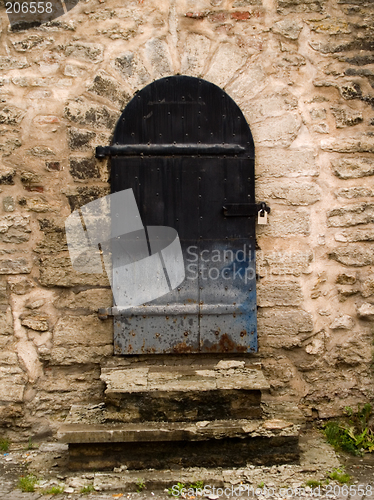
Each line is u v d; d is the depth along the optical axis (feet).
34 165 12.39
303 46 12.60
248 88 12.53
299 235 12.59
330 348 12.63
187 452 10.69
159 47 12.47
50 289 12.47
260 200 12.55
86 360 12.42
